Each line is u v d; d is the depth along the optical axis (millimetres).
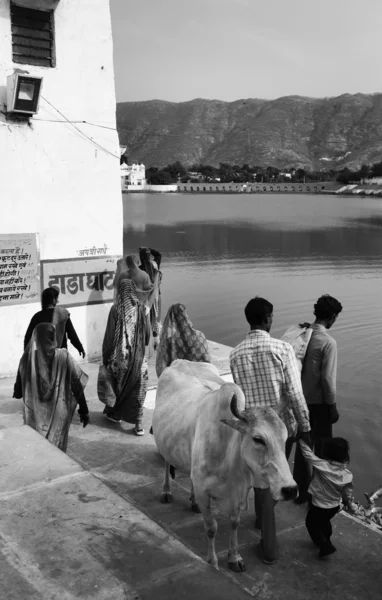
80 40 7914
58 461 4234
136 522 3438
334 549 4180
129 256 7414
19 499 3701
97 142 8234
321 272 29297
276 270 29891
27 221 7730
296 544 4371
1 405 6609
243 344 4117
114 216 8539
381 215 77125
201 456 3785
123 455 5715
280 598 3756
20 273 7734
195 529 4445
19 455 4324
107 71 8227
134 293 6090
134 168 186250
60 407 5328
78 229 8203
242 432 3340
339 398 12031
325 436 4871
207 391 4520
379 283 25953
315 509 4195
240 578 3916
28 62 7555
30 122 7582
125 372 6020
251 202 118688
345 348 15719
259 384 4047
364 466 8859
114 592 2816
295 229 54188
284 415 4305
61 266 8094
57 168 7898
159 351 5582
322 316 4855
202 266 31141
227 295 22969
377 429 10359
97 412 6758
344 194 168250
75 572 2967
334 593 3832
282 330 17859
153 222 61906
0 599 2760
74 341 6012
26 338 5668
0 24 7199
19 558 3086
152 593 2816
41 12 7555
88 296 8406
